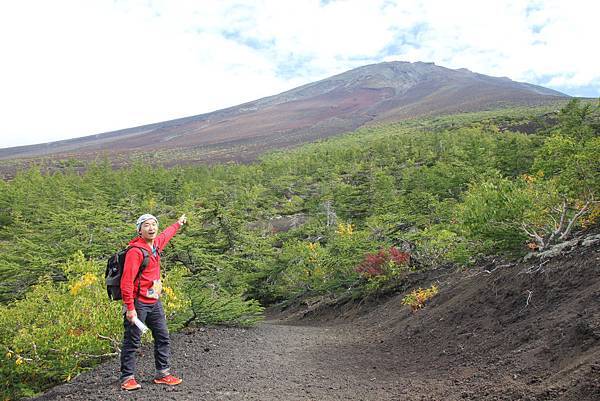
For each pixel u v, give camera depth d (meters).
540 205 7.18
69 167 96.88
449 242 13.30
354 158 57.44
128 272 4.86
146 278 5.05
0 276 17.19
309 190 45.00
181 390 5.14
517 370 4.48
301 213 40.78
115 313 6.93
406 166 44.59
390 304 12.68
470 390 4.40
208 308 9.91
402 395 4.81
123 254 4.96
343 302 16.08
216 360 6.91
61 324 6.92
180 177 55.84
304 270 20.59
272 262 22.06
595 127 20.47
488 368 4.87
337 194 35.22
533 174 8.79
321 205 36.22
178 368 6.29
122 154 146.00
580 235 7.27
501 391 4.09
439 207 19.31
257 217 33.31
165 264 13.31
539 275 6.40
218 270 15.06
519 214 7.00
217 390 5.22
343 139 107.44
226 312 10.39
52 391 5.66
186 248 13.73
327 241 25.86
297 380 5.84
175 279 8.76
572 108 25.42
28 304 8.38
